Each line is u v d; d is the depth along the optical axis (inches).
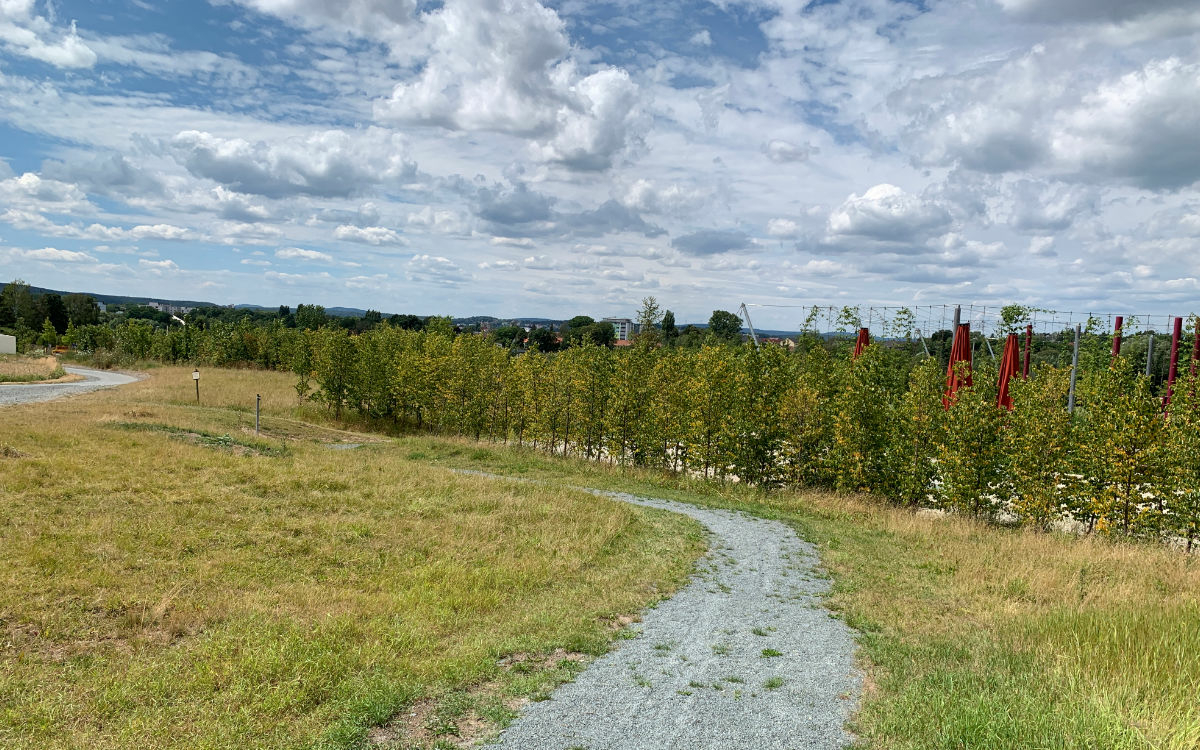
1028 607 427.2
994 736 221.5
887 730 242.2
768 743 237.3
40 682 259.9
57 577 364.8
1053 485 722.8
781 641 355.3
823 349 1245.1
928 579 505.4
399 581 426.9
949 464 789.9
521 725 245.1
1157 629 333.1
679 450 1075.3
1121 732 220.1
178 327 3580.2
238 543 472.4
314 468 771.4
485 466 1051.3
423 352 1699.1
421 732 237.5
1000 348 1536.7
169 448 759.7
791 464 924.6
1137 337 1497.3
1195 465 637.3
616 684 287.3
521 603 401.7
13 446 661.3
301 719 241.8
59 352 3302.2
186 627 323.9
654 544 573.6
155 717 236.5
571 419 1263.5
